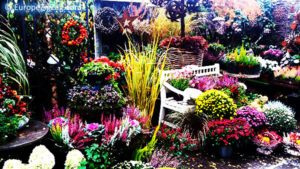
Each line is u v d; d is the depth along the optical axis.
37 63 3.16
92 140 2.25
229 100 3.26
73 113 2.67
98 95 2.58
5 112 2.21
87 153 2.08
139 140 2.41
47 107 3.30
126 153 2.35
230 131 2.89
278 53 5.85
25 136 2.10
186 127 3.15
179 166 2.57
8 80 2.60
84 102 2.55
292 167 2.80
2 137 1.92
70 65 3.50
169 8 4.13
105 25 4.96
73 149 2.13
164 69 4.05
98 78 2.68
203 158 2.96
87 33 3.44
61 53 3.45
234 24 6.10
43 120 2.66
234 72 4.74
